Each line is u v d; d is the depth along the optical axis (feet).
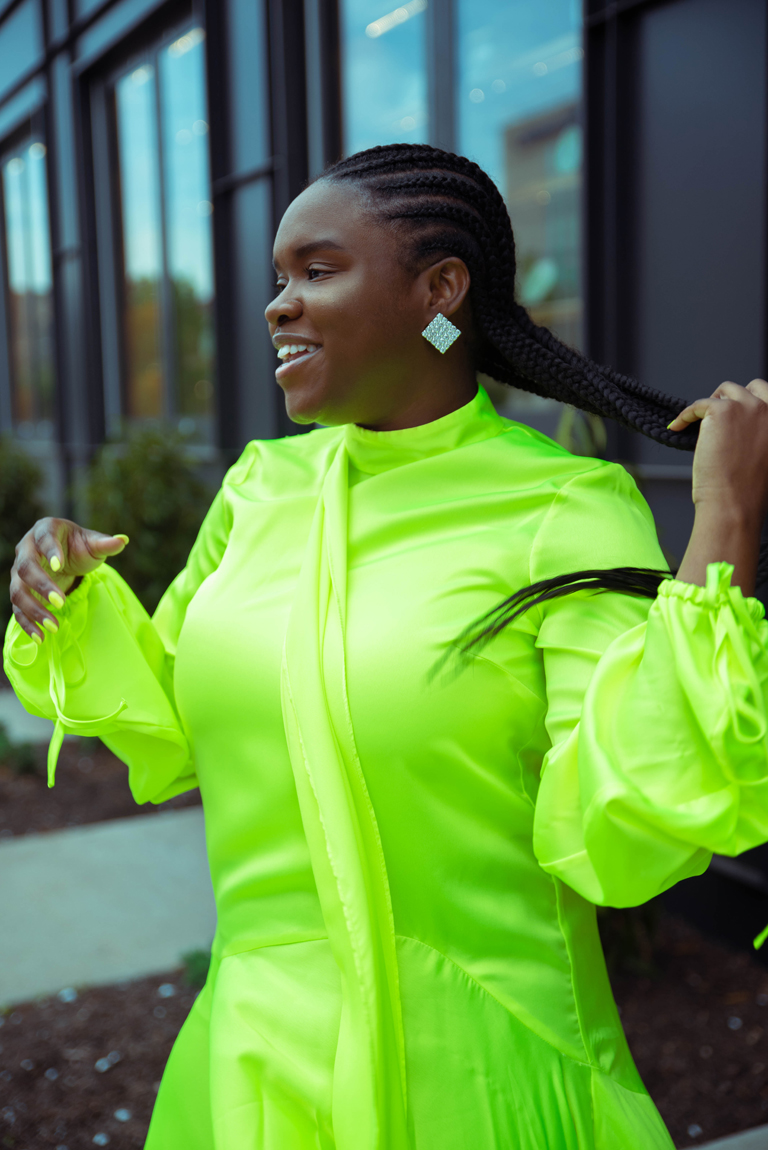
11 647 4.24
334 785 3.26
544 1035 3.34
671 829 2.66
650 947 11.61
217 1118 3.36
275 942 3.55
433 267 3.44
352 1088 3.09
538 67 15.02
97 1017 10.60
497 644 3.29
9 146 38.50
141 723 4.21
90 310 30.99
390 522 3.52
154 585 21.22
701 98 11.32
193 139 25.29
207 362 25.71
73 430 33.47
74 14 29.94
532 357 3.62
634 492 3.61
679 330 11.93
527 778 3.42
